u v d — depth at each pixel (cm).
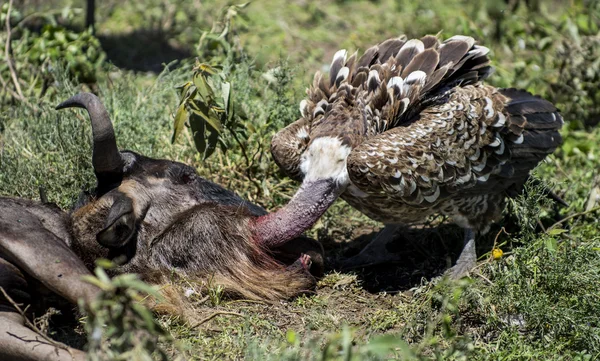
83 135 1331
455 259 1332
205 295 1147
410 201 1179
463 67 1288
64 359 892
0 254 1016
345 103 1237
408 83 1216
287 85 1603
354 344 1042
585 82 1820
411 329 1072
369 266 1301
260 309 1137
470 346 952
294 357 899
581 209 1403
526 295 1088
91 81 1680
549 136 1297
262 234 1186
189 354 1002
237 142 1412
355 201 1238
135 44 2067
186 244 1148
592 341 1025
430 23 2169
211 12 2233
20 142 1432
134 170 1155
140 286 748
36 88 1669
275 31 2145
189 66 1633
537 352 1012
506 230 1352
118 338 794
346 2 2381
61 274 969
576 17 2016
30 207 1121
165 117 1523
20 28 1900
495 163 1248
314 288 1204
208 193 1212
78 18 2164
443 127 1202
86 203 1141
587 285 1098
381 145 1153
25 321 967
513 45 2058
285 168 1248
